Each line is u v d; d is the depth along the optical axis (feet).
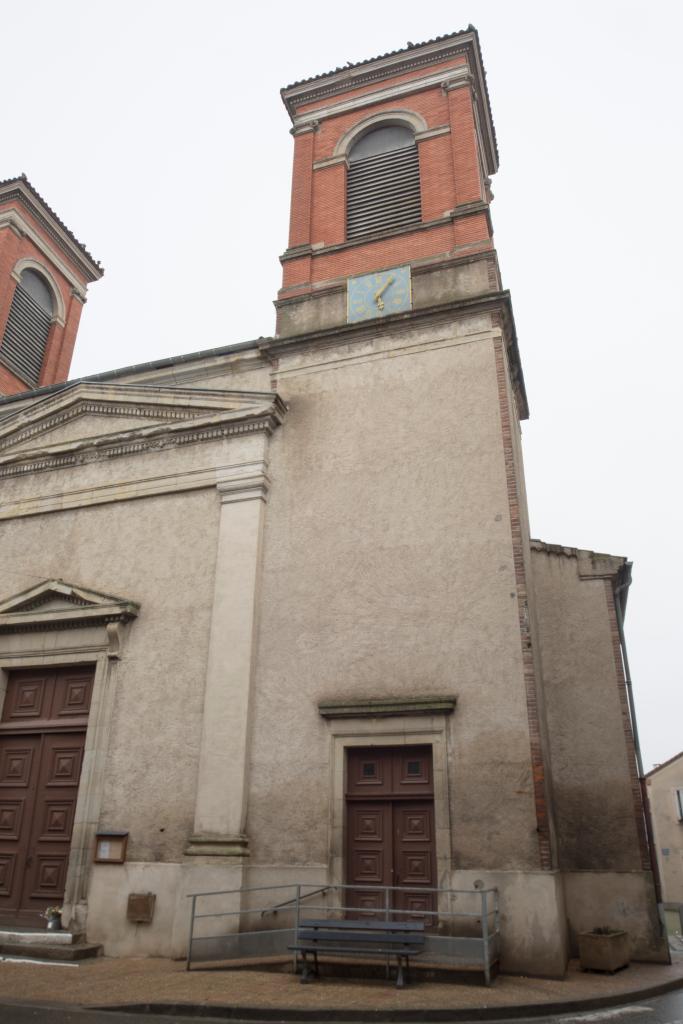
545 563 48.47
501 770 33.73
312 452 43.80
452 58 56.29
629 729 43.73
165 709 39.73
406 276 47.73
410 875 34.12
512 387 47.83
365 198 54.34
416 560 39.04
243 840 35.53
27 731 42.57
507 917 31.48
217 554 42.32
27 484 49.93
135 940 35.27
